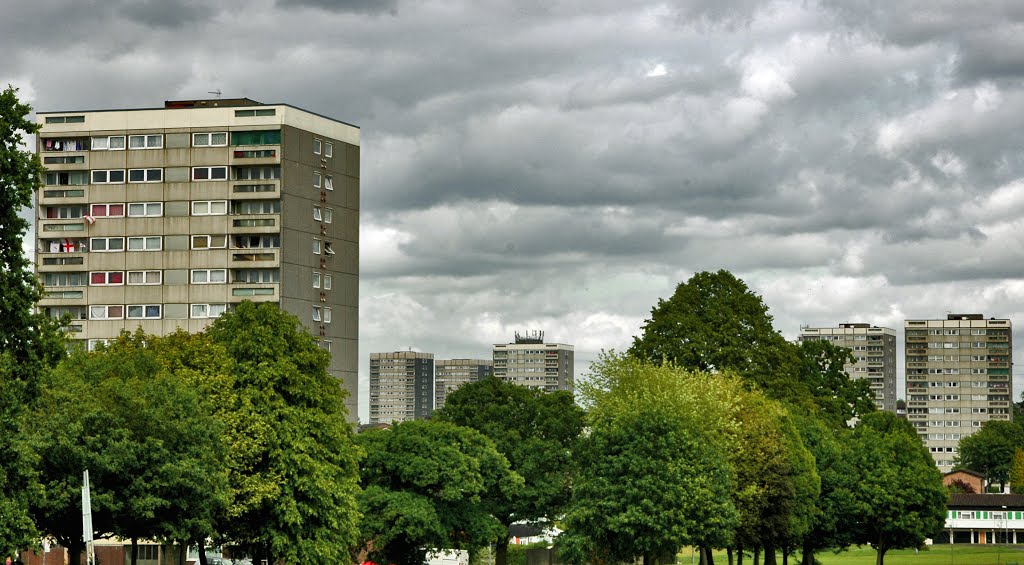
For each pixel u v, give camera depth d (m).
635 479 100.88
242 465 89.50
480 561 147.62
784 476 113.25
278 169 168.50
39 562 116.75
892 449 143.88
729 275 142.12
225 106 170.88
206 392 89.94
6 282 61.62
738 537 111.12
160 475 76.56
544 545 160.88
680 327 137.12
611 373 112.31
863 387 164.12
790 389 138.75
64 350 64.38
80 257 169.00
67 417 73.69
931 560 188.00
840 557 198.75
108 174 169.88
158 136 169.62
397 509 116.81
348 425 101.12
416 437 122.56
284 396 94.50
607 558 104.25
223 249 167.62
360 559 137.25
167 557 134.25
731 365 134.75
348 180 178.50
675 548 102.38
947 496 147.62
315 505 92.50
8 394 62.12
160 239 168.75
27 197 63.06
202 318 167.25
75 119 170.88
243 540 95.19
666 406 104.69
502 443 135.50
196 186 168.62
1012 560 184.12
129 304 168.50
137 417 77.62
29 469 62.72
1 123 62.44
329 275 175.00
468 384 145.50
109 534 95.94
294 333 96.31
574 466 111.62
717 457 103.12
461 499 123.19
